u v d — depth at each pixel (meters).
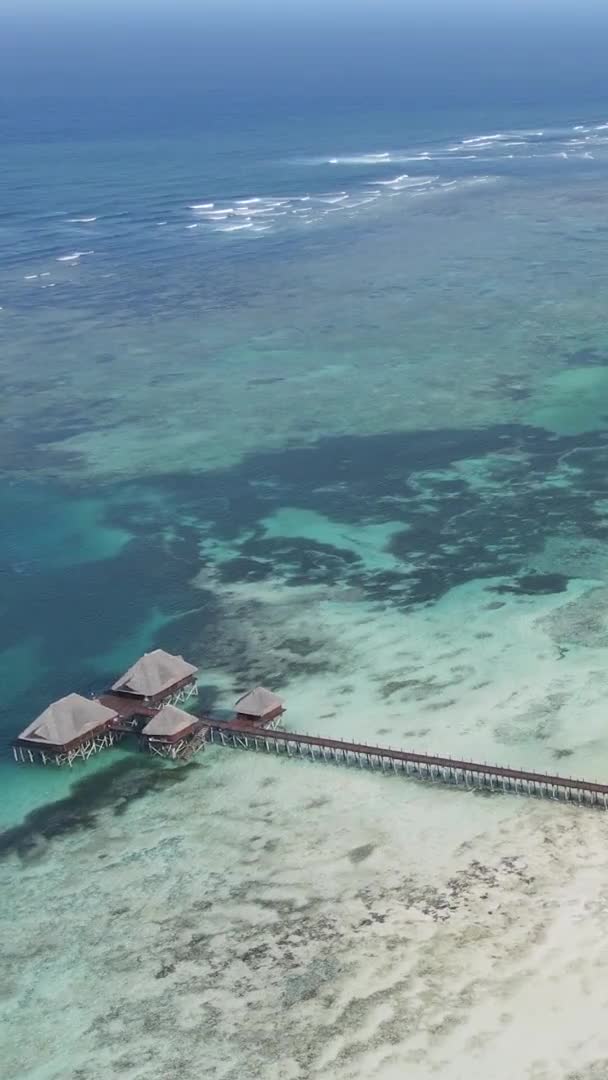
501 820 42.12
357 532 67.00
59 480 77.00
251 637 56.78
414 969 35.12
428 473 74.50
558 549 63.41
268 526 68.56
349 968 35.53
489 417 83.50
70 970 36.91
